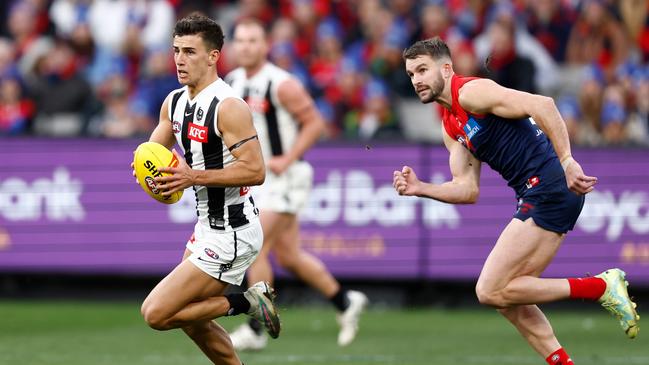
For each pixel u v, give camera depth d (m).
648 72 43.84
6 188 37.75
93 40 47.69
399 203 36.34
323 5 47.00
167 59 45.38
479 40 44.00
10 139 37.78
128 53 47.50
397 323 33.94
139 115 44.12
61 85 45.00
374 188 36.41
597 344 29.77
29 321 33.59
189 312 19.50
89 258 37.47
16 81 44.84
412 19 46.12
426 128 43.12
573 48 45.41
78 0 49.50
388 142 36.38
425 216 36.28
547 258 20.77
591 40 45.12
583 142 40.09
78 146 37.50
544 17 45.62
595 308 36.88
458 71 40.47
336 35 46.22
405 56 21.05
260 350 28.36
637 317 20.64
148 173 19.28
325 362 26.38
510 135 20.72
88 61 47.50
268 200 28.77
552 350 20.94
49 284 38.59
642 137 42.09
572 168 19.53
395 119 41.91
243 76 29.25
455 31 43.78
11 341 29.59
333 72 44.00
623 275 20.78
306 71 44.47
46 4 49.53
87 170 37.47
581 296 20.58
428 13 43.22
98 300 38.41
